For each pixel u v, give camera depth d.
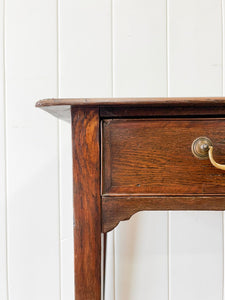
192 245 0.78
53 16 0.77
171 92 0.77
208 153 0.41
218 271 0.78
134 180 0.42
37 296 0.77
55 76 0.77
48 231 0.77
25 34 0.77
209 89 0.77
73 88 0.77
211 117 0.41
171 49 0.77
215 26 0.77
